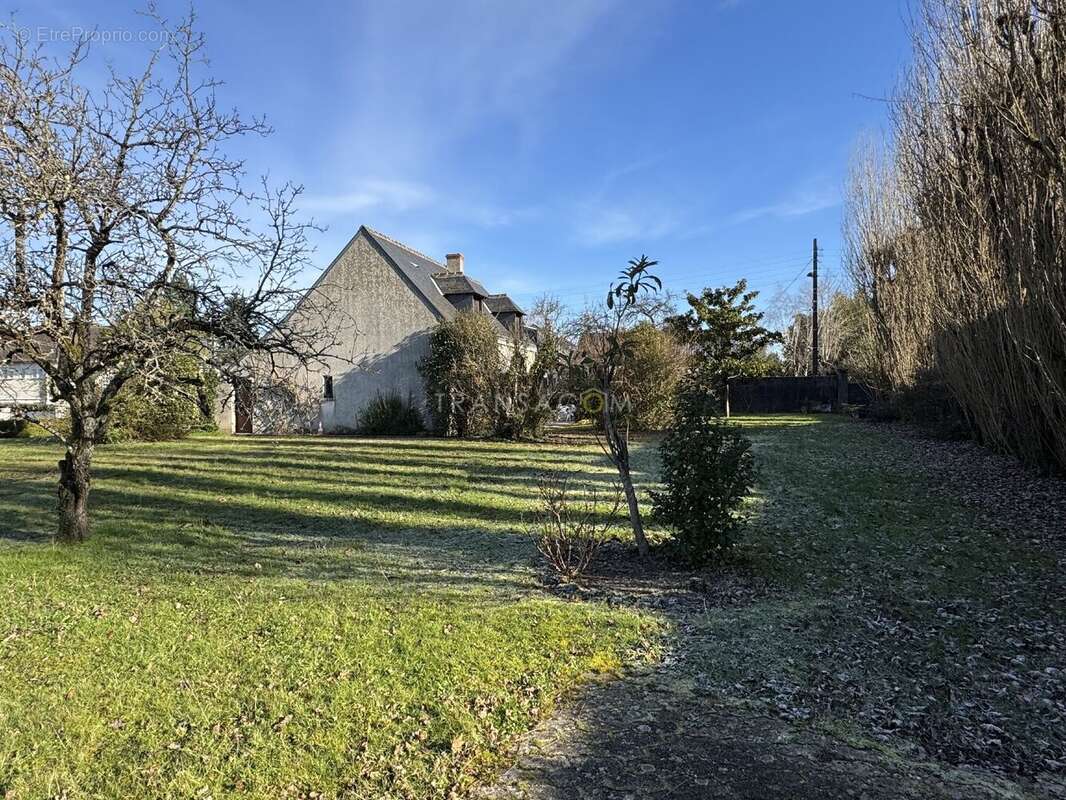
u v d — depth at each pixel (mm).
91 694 3473
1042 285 6973
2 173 5020
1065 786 2689
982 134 7984
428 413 21328
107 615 4672
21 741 3027
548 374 17875
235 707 3324
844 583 5355
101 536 7129
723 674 3727
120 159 5895
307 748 2943
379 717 3215
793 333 46312
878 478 10211
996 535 6816
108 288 5703
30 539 7129
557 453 14484
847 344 38594
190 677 3670
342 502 9086
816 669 3807
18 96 5137
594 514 7312
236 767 2809
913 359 17547
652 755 2873
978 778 2732
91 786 2699
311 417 22375
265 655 3955
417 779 2713
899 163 13016
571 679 3646
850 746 2971
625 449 6148
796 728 3131
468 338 19406
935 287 11328
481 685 3551
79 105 5543
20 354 5805
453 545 6805
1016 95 6598
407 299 21969
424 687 3525
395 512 8453
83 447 6793
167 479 11086
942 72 8875
